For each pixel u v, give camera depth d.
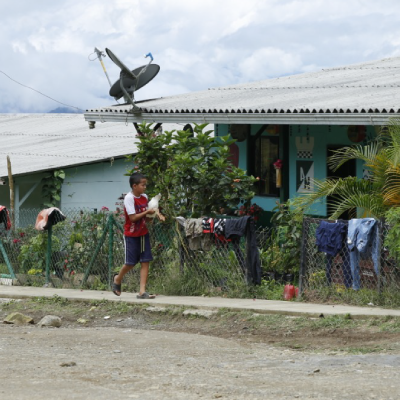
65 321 15.96
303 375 9.91
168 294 17.05
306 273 15.94
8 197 29.28
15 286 19.62
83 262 19.08
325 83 25.80
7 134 37.50
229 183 18.58
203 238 16.86
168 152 19.14
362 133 20.17
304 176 21.69
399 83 23.47
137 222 16.39
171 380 9.63
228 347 12.65
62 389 9.04
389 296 14.60
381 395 8.61
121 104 25.33
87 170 28.50
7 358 11.29
